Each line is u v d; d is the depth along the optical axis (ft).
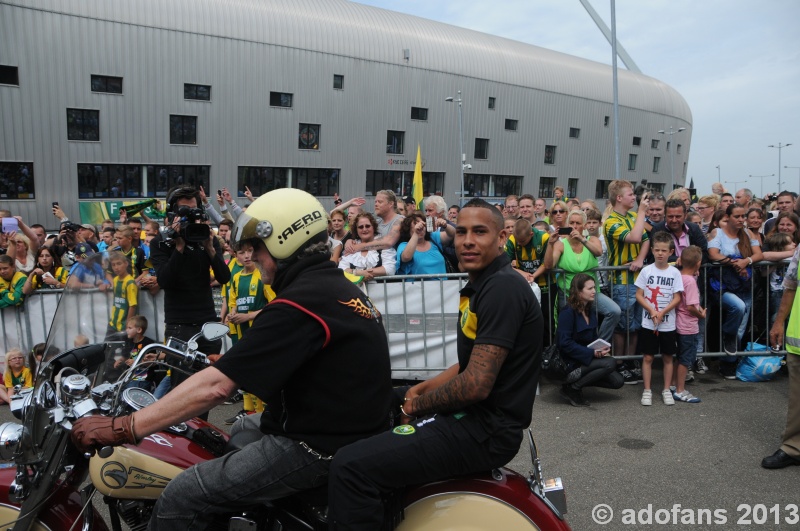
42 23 81.61
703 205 27.20
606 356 18.47
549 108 142.92
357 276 19.44
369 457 6.71
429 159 122.42
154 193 92.32
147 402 7.74
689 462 13.96
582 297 17.76
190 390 6.45
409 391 8.32
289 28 103.30
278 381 6.46
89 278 8.87
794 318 13.23
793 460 13.50
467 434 6.93
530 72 138.51
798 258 13.61
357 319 6.91
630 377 20.16
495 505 7.08
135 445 7.08
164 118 92.17
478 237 7.46
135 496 7.50
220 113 96.84
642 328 17.93
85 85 85.56
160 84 91.35
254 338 6.48
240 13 98.37
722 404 17.79
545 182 145.28
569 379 17.83
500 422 7.00
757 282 20.68
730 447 14.71
